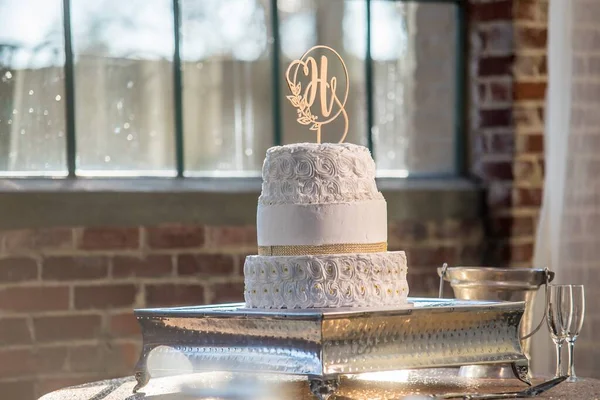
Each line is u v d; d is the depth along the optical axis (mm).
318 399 2402
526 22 4309
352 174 2574
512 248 4332
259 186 4141
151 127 4074
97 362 3893
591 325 4098
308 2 4270
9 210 3783
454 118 4492
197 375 2918
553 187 4125
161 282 3967
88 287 3881
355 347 2330
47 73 3941
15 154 3900
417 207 4309
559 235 4109
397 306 2494
